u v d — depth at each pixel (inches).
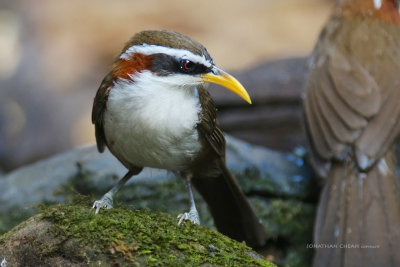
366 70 461.1
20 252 277.4
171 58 302.2
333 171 432.5
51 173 460.4
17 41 931.3
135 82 303.9
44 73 854.5
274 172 477.4
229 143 492.1
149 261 260.4
